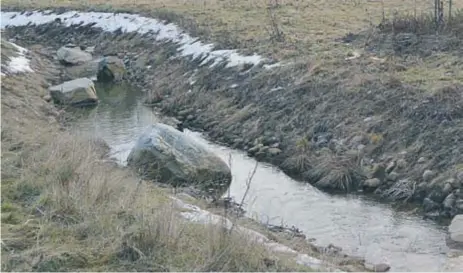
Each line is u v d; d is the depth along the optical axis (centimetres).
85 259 665
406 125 1338
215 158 1335
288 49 1991
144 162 1278
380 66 1666
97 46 2998
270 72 1819
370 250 965
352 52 1858
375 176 1261
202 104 1862
